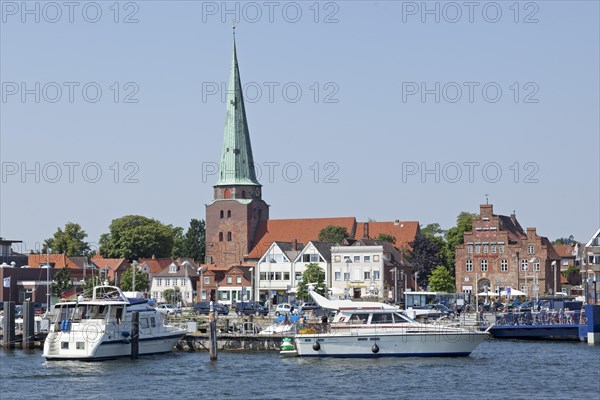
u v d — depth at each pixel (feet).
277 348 398.21
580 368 342.64
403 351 361.30
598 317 422.00
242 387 307.78
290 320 428.97
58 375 333.01
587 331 423.23
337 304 367.66
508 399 285.84
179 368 347.36
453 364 350.64
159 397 293.64
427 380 317.22
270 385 311.06
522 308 545.85
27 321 414.62
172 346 391.45
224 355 385.50
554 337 443.32
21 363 362.12
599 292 577.43
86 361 361.51
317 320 431.43
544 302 569.23
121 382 318.86
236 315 548.72
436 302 605.31
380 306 366.43
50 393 301.02
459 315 523.70
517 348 402.72
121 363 360.28
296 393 297.53
